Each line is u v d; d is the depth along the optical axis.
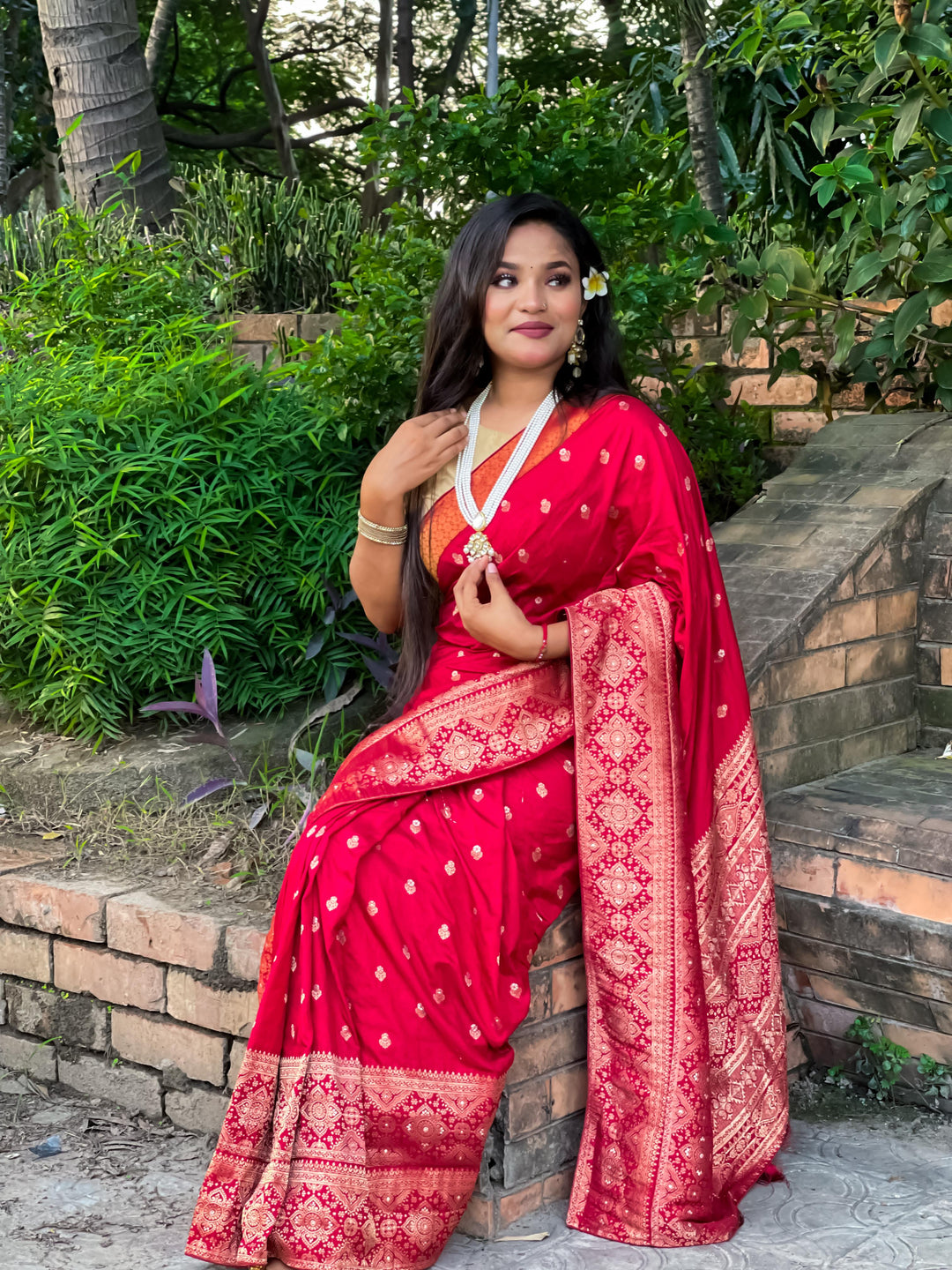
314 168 16.80
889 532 3.27
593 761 2.38
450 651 2.51
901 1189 2.39
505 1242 2.28
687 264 3.79
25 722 3.79
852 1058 2.84
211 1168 2.20
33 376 3.92
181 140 13.78
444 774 2.33
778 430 4.41
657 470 2.41
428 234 3.79
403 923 2.21
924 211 3.55
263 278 5.18
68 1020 2.95
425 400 2.60
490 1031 2.21
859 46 3.84
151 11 16.36
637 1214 2.25
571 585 2.48
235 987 2.66
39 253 5.41
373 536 2.57
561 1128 2.42
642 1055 2.31
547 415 2.47
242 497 3.63
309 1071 2.16
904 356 3.99
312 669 3.72
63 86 6.40
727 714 2.48
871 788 3.01
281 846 3.13
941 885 2.62
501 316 2.44
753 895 2.48
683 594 2.38
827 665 3.12
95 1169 2.59
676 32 6.26
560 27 15.76
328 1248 2.10
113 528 3.54
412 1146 2.19
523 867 2.31
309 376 3.62
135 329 4.48
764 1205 2.36
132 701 3.68
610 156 3.64
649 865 2.34
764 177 6.19
